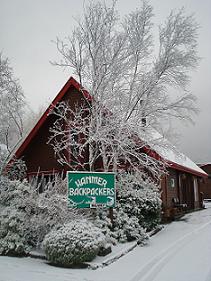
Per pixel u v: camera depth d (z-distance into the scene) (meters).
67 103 15.80
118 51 14.73
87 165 16.08
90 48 14.64
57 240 8.94
